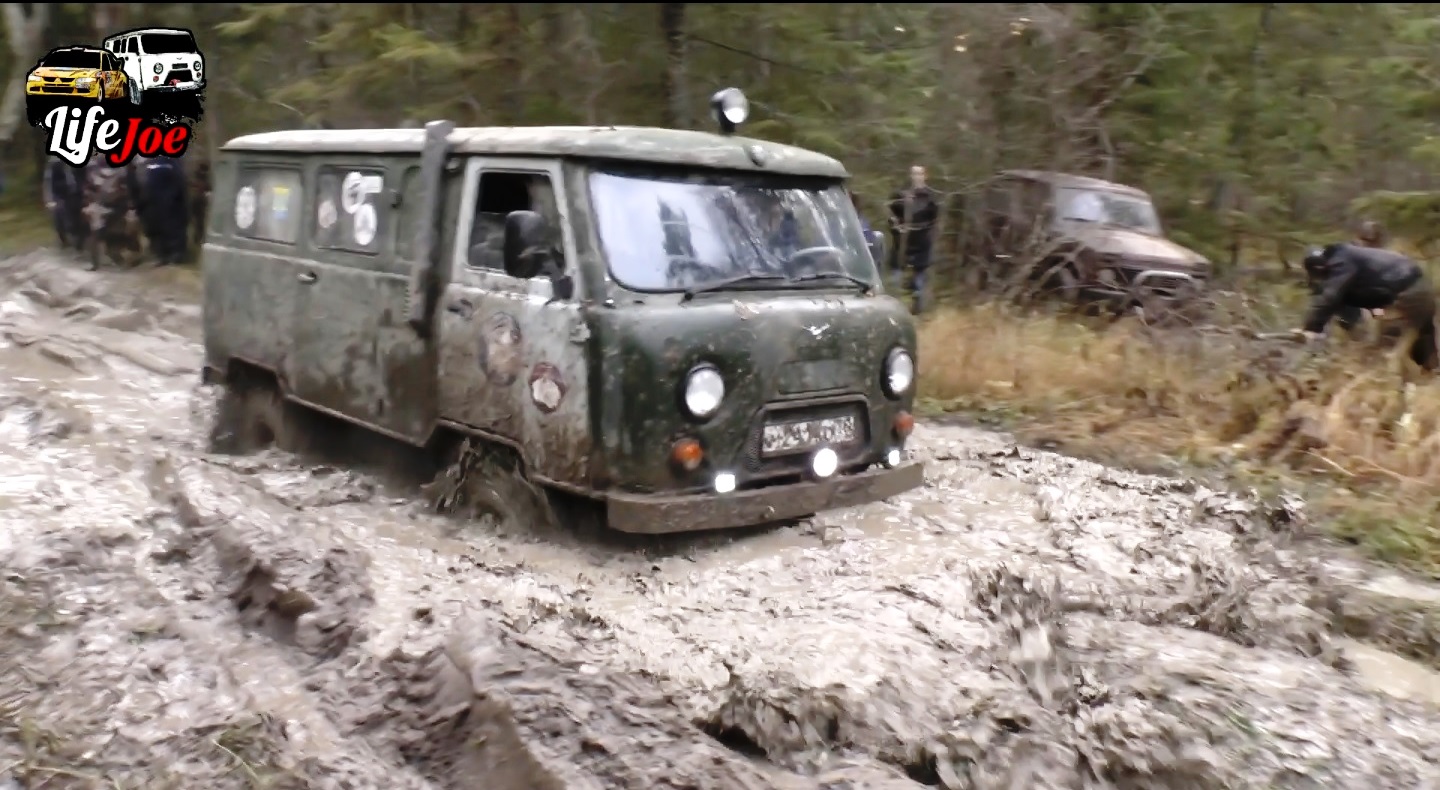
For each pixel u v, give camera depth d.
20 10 21.33
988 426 9.01
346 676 4.32
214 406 8.09
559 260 5.42
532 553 5.44
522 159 5.67
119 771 3.94
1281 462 7.85
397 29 14.62
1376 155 14.34
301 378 7.14
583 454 5.22
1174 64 14.73
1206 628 5.05
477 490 5.91
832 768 3.82
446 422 6.04
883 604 4.76
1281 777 3.94
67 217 16.64
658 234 5.50
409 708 4.08
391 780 3.80
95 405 8.94
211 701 4.28
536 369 5.43
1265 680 4.53
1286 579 5.63
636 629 4.58
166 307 12.98
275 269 7.36
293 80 17.27
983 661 4.42
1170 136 14.87
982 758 3.92
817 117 14.59
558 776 3.55
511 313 5.59
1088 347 10.11
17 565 5.20
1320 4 15.52
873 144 13.85
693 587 5.03
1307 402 8.23
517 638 4.26
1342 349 9.06
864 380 5.88
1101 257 11.88
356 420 6.68
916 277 11.91
